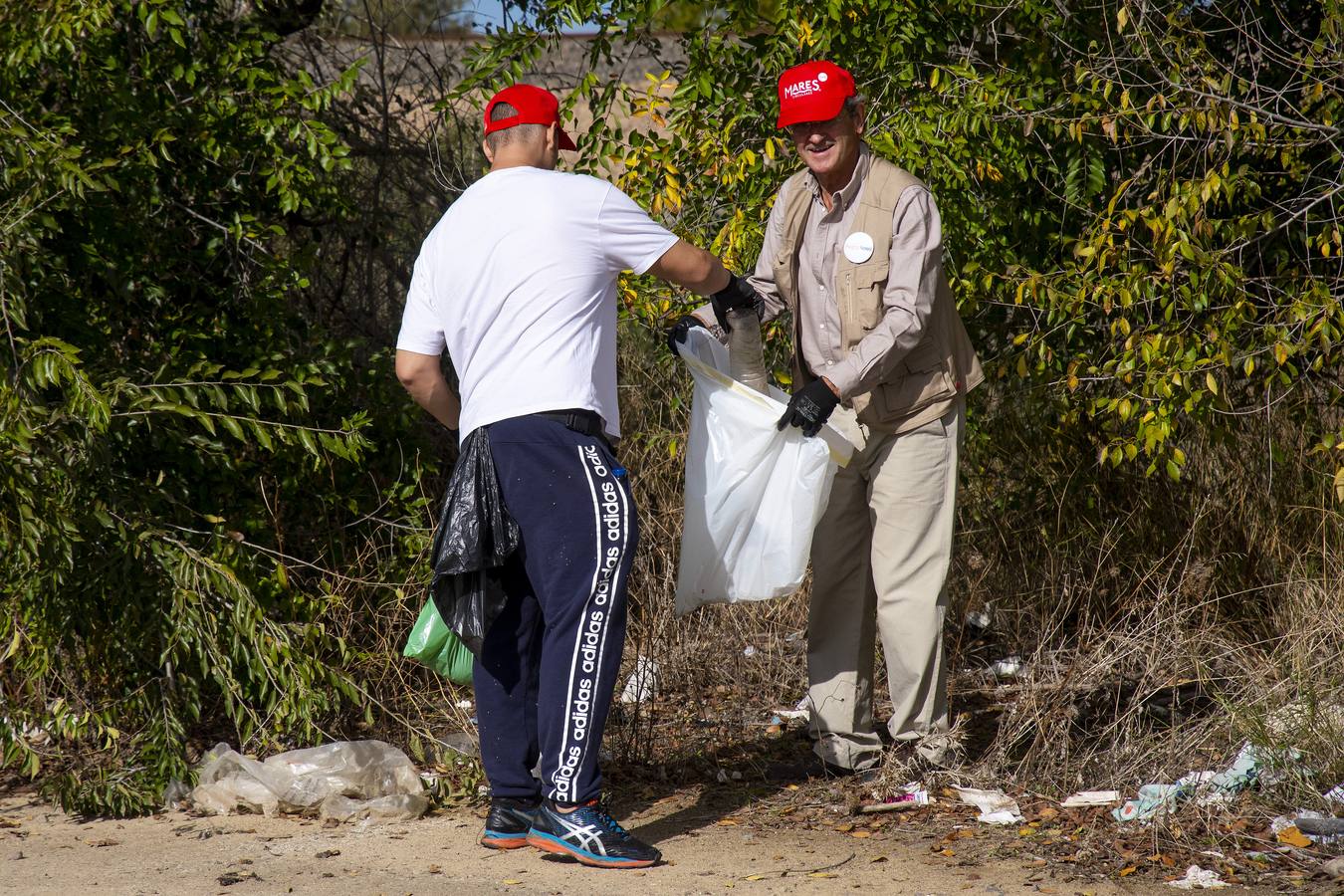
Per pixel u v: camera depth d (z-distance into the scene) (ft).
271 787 21.30
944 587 21.35
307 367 25.21
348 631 24.66
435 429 31.22
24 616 21.62
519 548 18.35
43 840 19.90
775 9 26.40
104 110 23.70
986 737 24.09
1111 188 28.04
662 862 18.37
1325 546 26.53
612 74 28.32
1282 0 27.17
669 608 28.30
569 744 18.03
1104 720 24.30
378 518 26.84
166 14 23.00
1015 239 27.45
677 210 26.68
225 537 22.88
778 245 21.83
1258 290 26.99
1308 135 25.39
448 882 17.65
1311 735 20.68
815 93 19.88
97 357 23.91
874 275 20.21
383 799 20.85
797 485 19.86
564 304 17.79
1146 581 27.84
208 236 26.35
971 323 28.19
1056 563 28.76
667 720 25.63
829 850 18.86
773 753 23.94
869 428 21.18
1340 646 23.34
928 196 20.36
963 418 21.49
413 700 24.45
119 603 22.20
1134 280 23.91
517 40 26.91
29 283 22.34
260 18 29.76
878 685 26.63
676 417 30.71
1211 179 23.04
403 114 33.19
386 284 32.89
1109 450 25.30
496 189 18.22
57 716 21.77
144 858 18.90
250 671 22.09
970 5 26.40
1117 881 17.37
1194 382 24.32
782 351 28.35
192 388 22.97
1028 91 26.03
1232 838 18.69
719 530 20.17
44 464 20.93
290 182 25.23
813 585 22.11
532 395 17.66
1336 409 27.89
